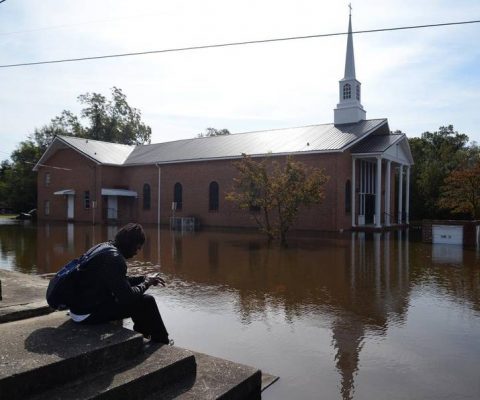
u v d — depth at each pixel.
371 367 5.38
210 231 27.50
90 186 38.16
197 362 4.71
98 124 61.19
